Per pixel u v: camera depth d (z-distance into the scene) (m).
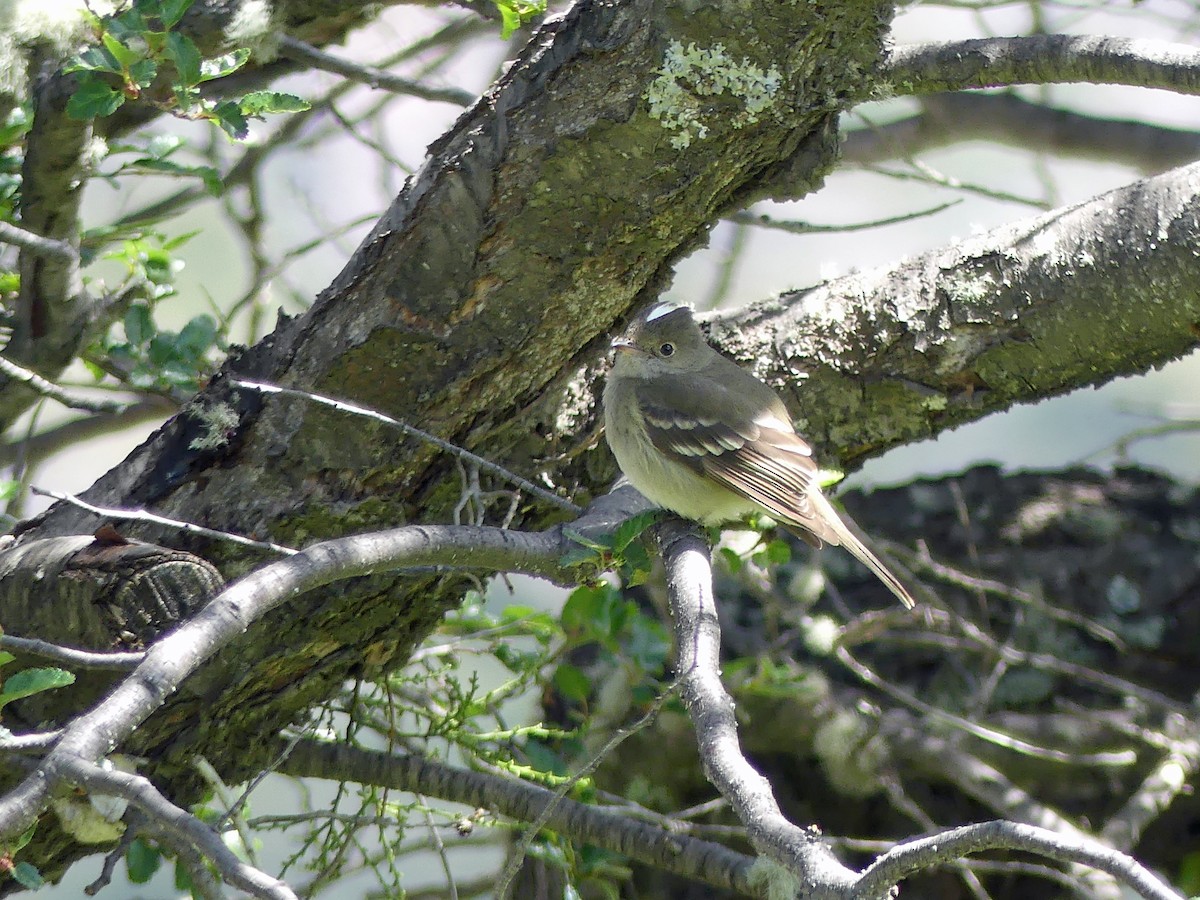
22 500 10.29
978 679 11.80
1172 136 14.99
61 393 8.51
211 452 8.02
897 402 9.42
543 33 7.68
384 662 9.05
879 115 17.02
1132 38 7.48
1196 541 12.30
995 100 15.48
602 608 9.91
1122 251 8.34
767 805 5.06
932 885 10.95
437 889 11.42
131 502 8.00
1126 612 11.91
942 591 12.30
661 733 11.21
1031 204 11.21
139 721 5.35
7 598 7.11
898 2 8.52
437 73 14.20
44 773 5.02
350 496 8.22
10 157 9.45
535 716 12.21
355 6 10.29
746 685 10.33
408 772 9.07
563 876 10.36
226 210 12.67
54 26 9.45
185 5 7.51
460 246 7.85
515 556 7.38
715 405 9.23
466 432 8.52
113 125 10.34
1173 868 10.99
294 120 12.93
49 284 8.84
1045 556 12.35
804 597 11.73
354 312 8.00
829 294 9.62
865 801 11.31
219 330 10.26
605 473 9.84
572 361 8.61
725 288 13.60
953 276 8.99
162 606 6.96
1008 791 10.58
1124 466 13.34
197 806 8.52
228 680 8.02
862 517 12.91
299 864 10.57
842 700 11.48
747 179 7.99
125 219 12.30
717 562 11.58
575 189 7.72
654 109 7.41
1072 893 10.59
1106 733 11.20
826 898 4.48
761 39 7.23
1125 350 8.65
